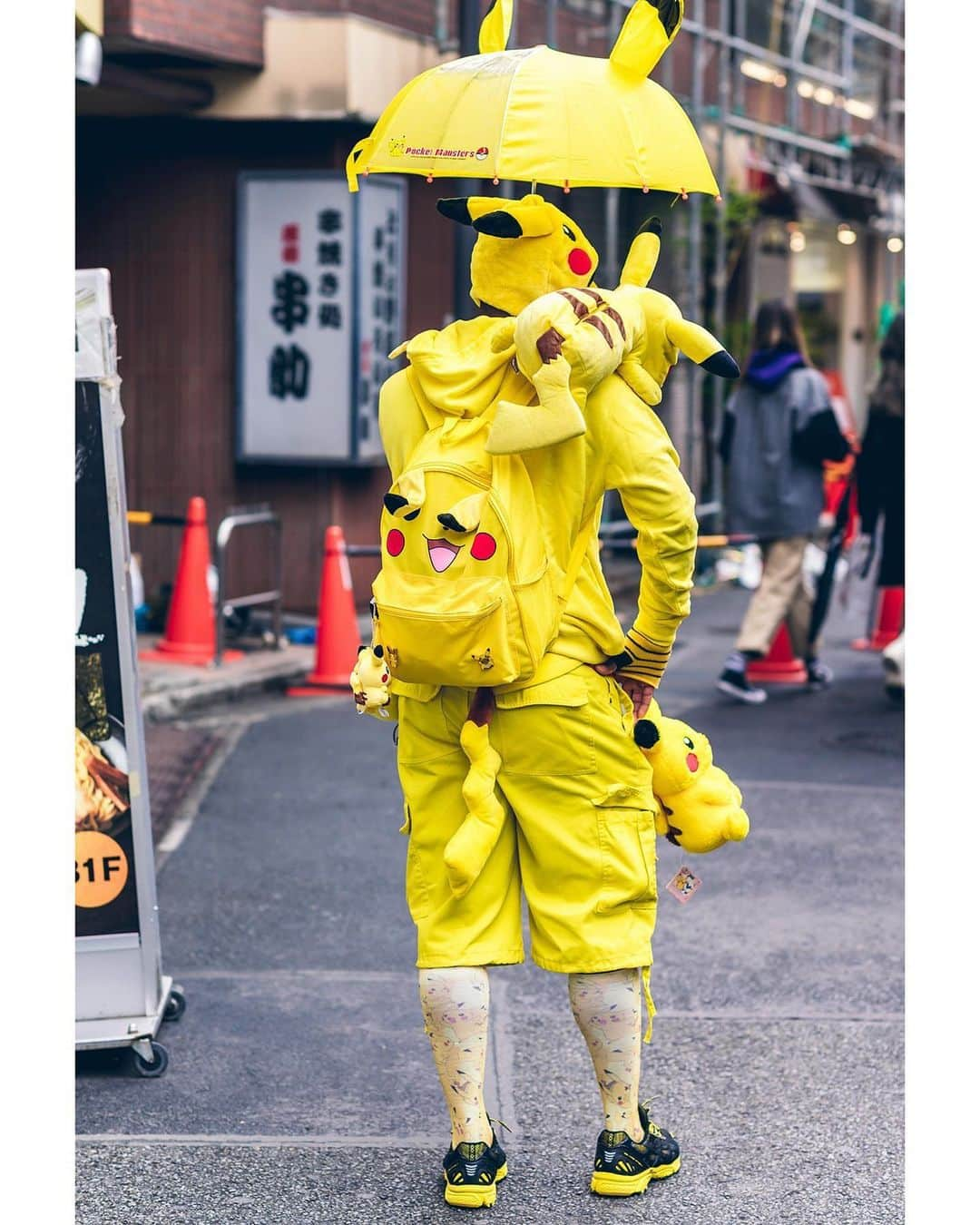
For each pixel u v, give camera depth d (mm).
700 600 13266
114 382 3994
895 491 8992
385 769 7488
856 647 10844
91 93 9883
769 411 8688
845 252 22031
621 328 3213
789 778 7297
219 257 10992
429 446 3254
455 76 3350
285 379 10914
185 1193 3461
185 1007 4539
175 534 11297
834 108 17875
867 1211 3379
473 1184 3365
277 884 5742
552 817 3309
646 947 3383
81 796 4047
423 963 3361
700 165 3389
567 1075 4102
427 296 11945
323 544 11125
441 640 3137
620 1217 3350
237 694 8875
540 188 12875
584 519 3330
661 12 3307
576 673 3283
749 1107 3920
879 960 4973
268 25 10391
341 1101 3951
